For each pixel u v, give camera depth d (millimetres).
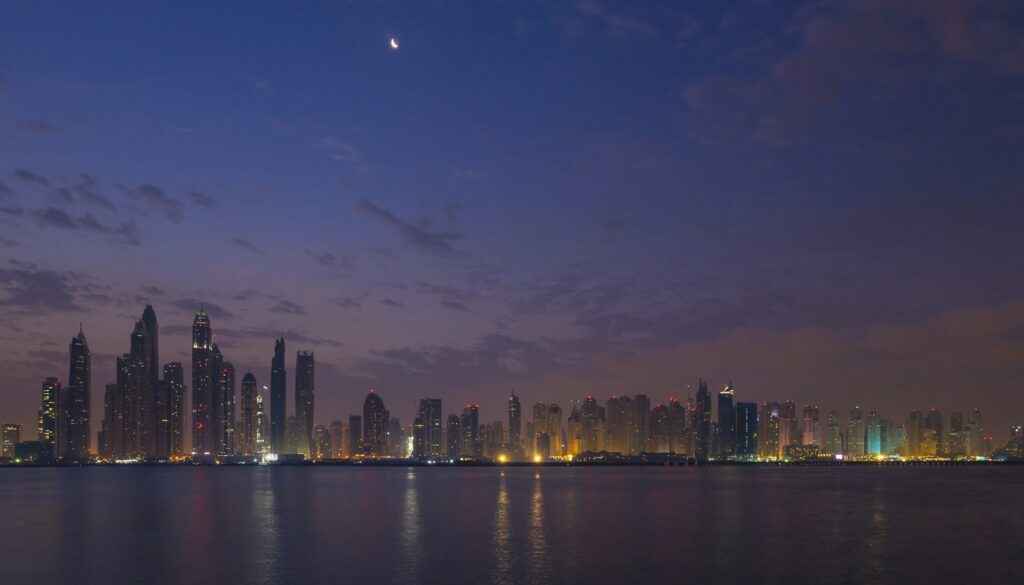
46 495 177000
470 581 65500
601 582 65000
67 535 96375
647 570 70125
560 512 125812
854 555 78312
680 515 119938
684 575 67938
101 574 69375
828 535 94000
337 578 66812
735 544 85938
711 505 140125
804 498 159125
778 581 65562
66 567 72812
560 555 78188
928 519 113250
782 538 91062
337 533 96688
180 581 66000
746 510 129375
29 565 74062
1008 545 85438
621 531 98250
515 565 72500
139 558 77500
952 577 67312
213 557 77688
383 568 71125
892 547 83625
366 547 84125
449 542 88000
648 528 101812
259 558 76938
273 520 113688
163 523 110000
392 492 184125
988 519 113125
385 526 104875
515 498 159750
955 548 83000
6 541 90938
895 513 123125
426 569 70625
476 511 127875
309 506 139750
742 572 69125
